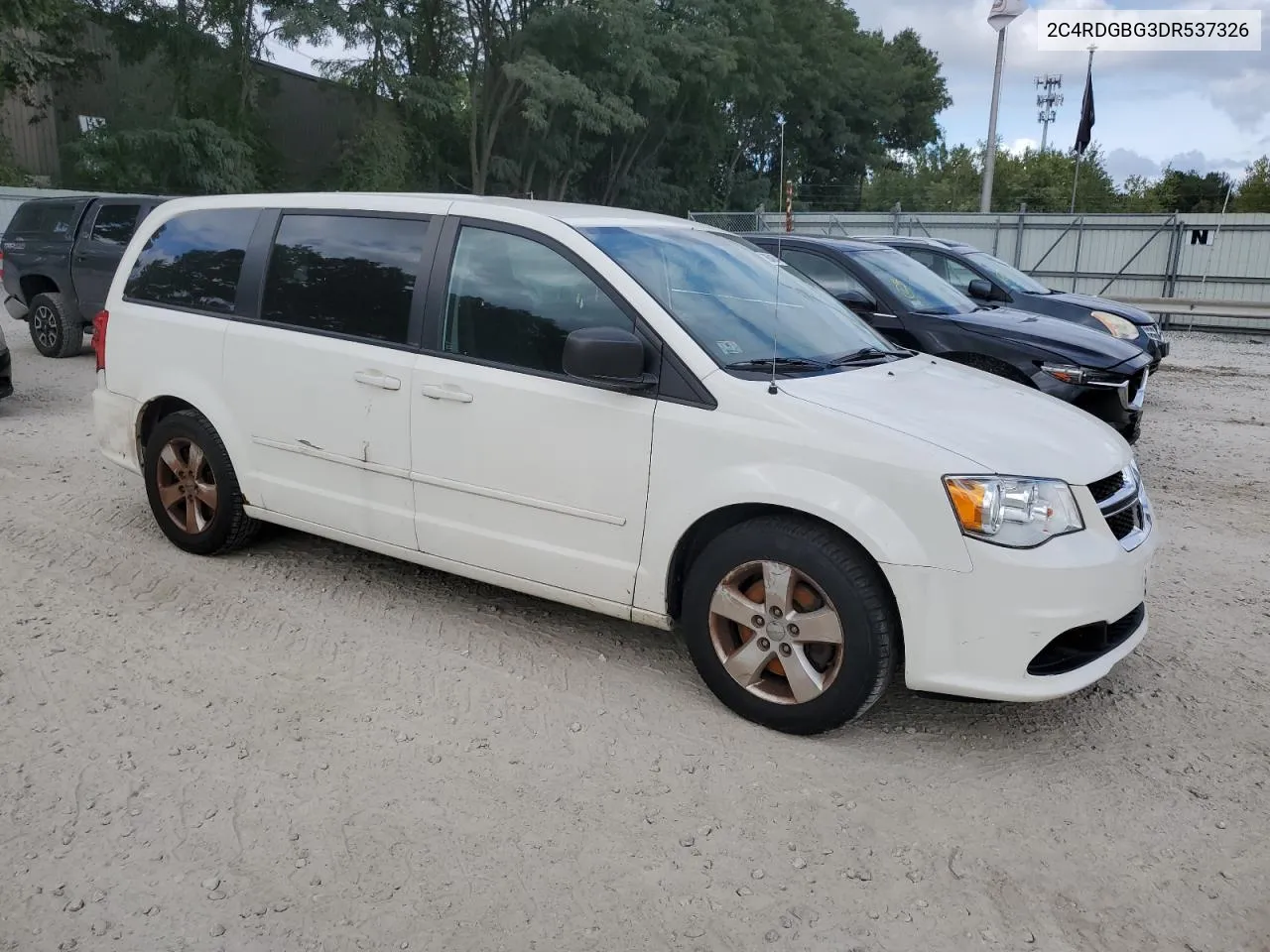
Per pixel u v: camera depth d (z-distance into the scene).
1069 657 3.39
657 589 3.73
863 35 55.31
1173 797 3.33
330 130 35.72
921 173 63.75
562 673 4.05
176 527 5.20
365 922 2.65
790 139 52.38
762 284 4.42
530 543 4.00
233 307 4.85
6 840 2.93
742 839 3.04
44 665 3.97
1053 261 22.12
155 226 5.30
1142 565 3.51
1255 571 5.56
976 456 3.29
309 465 4.61
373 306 4.38
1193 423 10.11
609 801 3.21
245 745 3.46
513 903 2.74
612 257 3.88
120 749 3.41
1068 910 2.78
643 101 38.31
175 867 2.84
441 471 4.17
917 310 7.69
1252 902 2.82
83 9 28.19
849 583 3.35
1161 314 20.12
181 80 29.94
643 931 2.65
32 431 7.86
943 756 3.54
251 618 4.49
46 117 31.92
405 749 3.47
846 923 2.70
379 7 30.97
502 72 34.31
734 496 3.47
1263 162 59.28
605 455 3.75
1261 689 4.11
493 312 4.06
